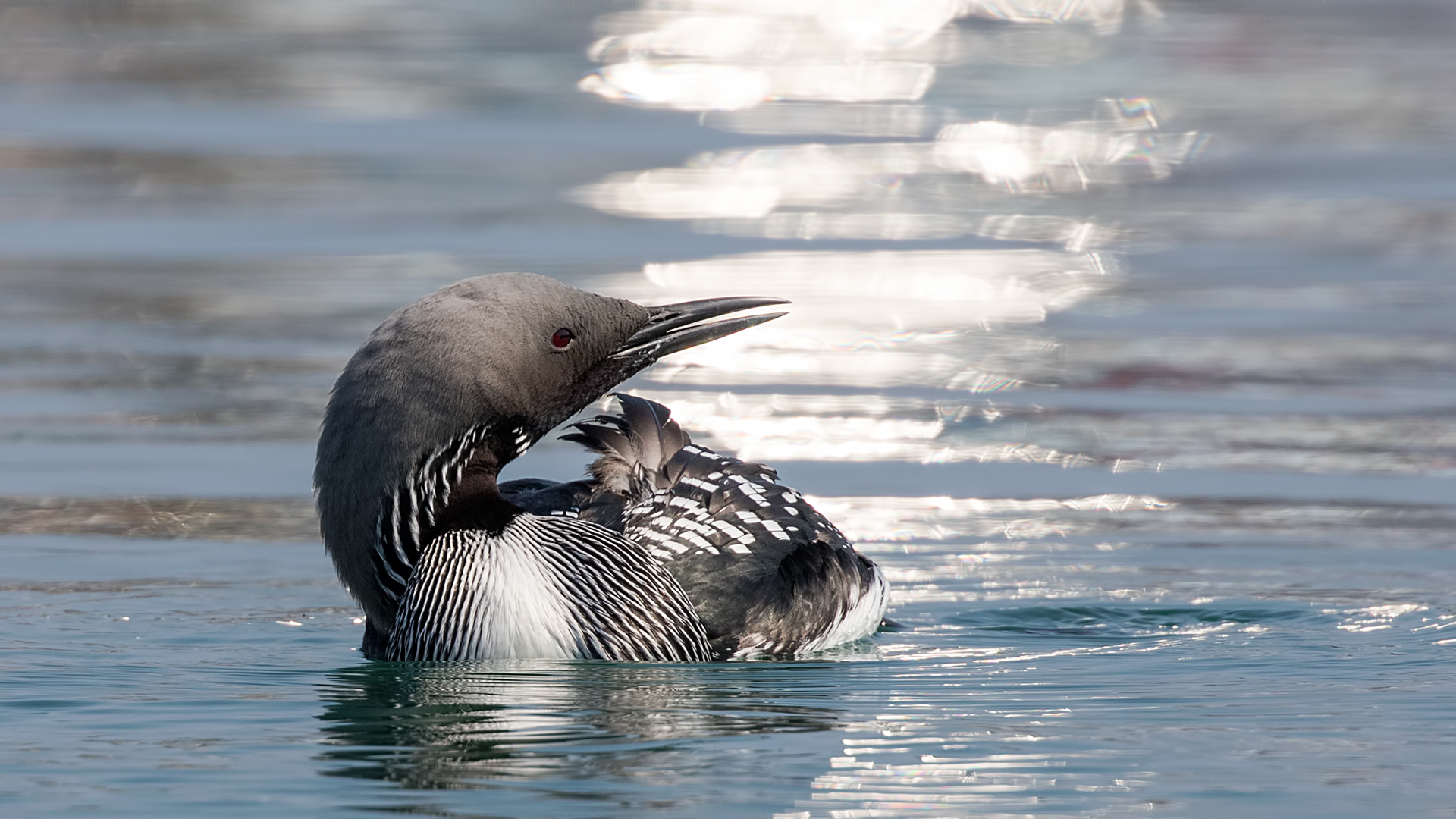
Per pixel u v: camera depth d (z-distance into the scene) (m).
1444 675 8.15
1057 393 15.62
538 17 39.97
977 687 7.91
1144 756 6.68
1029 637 9.30
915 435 14.29
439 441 8.08
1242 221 23.02
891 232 22.20
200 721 7.17
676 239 21.09
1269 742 6.89
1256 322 18.11
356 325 17.30
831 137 28.52
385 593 8.25
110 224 21.77
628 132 28.44
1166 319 18.23
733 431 14.26
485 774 6.40
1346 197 24.28
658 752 6.71
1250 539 11.58
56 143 26.03
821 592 8.98
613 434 9.58
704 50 36.62
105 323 17.48
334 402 8.25
